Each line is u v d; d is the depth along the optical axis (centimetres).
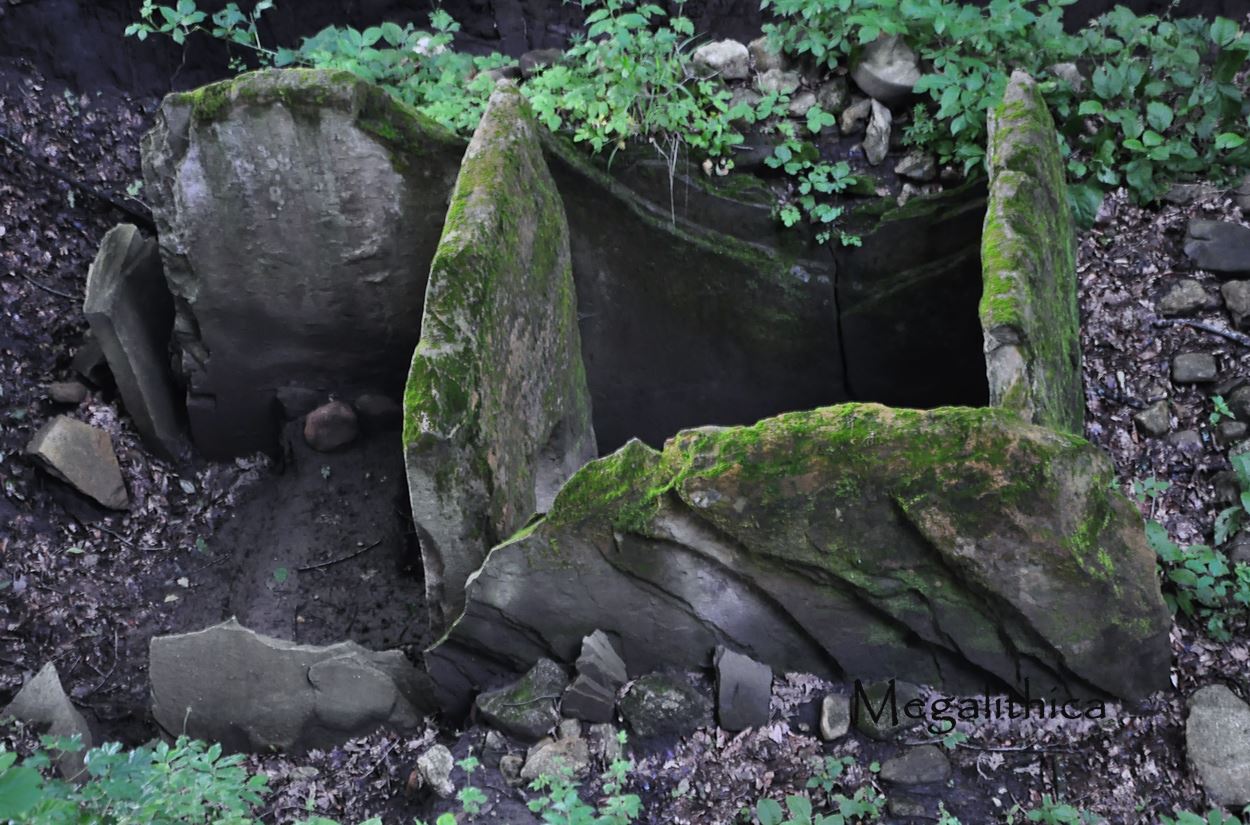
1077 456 442
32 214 793
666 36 755
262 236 687
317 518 731
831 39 766
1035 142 581
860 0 764
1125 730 484
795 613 479
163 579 716
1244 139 711
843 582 466
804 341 784
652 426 820
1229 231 687
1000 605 460
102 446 738
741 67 780
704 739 484
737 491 454
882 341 776
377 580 702
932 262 747
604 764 477
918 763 471
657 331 784
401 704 540
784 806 461
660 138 745
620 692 493
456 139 672
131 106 850
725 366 796
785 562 466
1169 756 477
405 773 518
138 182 837
